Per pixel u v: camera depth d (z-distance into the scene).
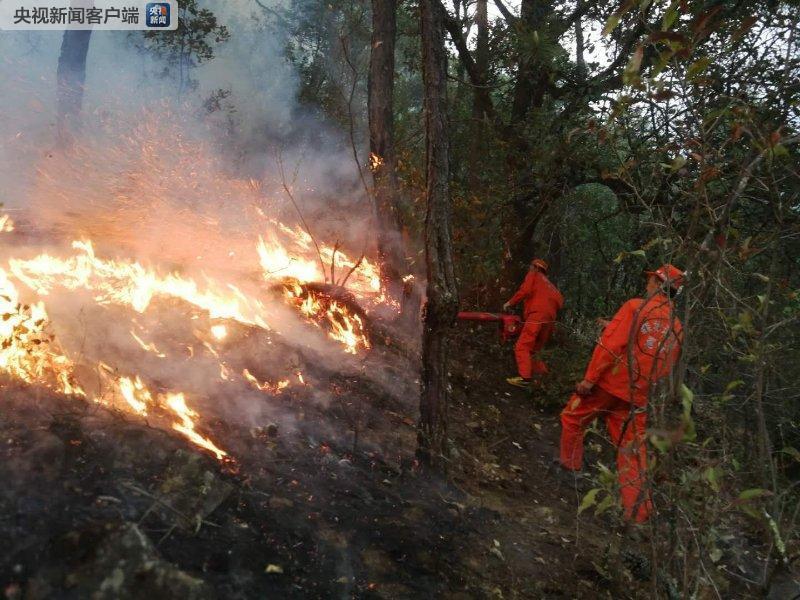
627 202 7.00
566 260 9.59
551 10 8.01
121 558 2.15
